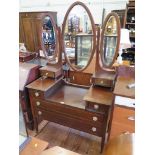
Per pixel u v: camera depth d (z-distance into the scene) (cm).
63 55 207
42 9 383
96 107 161
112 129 160
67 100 185
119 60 194
